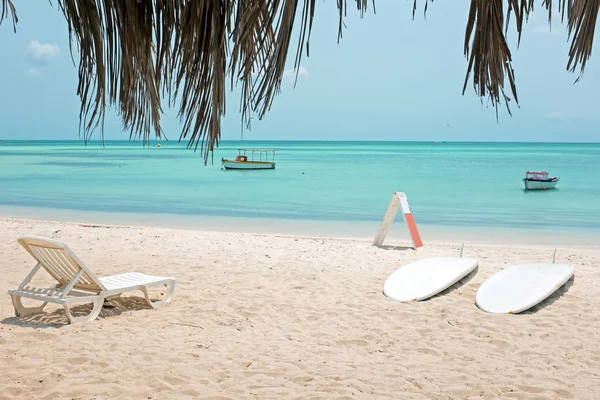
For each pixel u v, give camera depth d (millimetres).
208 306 6457
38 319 5801
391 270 8578
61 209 19531
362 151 124500
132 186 29969
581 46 1248
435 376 4480
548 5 1235
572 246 12828
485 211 20125
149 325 5695
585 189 29391
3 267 8508
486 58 1077
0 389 4031
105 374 4379
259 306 6488
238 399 4012
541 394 4145
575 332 5617
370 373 4527
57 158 72250
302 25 1182
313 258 9539
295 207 20781
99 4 1640
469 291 7191
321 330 5648
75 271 5781
